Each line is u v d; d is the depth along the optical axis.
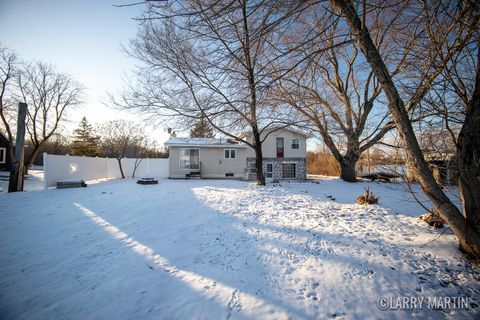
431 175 3.60
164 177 19.52
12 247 4.34
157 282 3.25
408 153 3.67
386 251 4.00
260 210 6.68
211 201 7.89
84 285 3.18
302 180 17.03
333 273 3.40
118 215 6.31
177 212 6.56
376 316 2.61
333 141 16.16
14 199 8.44
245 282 3.23
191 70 9.07
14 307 2.75
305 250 4.10
